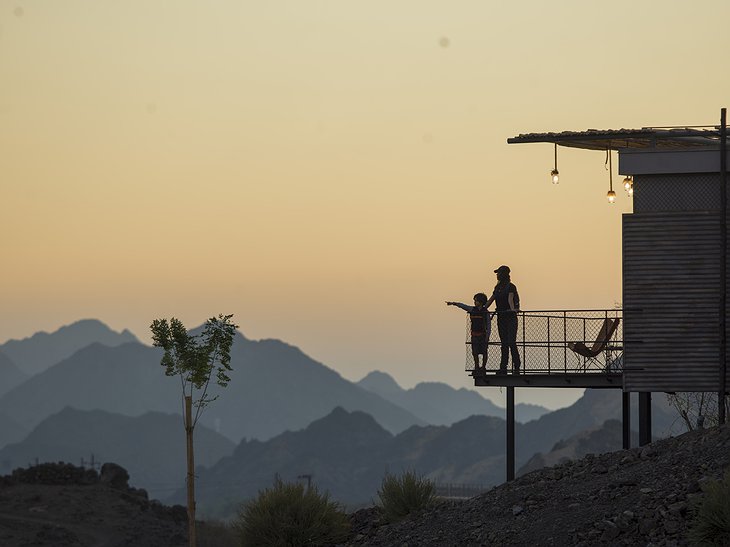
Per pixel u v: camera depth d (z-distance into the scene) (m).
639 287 35.47
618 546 24.52
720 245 35.00
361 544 30.75
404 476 32.91
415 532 29.47
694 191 35.66
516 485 30.44
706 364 34.91
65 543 77.44
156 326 36.72
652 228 35.53
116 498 95.06
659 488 26.25
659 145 38.19
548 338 36.66
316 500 32.50
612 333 36.12
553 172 38.09
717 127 35.47
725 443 27.39
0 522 80.94
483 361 36.84
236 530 32.38
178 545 83.38
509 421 36.53
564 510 27.06
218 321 37.09
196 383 36.78
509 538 26.52
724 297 34.59
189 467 36.16
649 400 35.75
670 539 23.95
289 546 31.52
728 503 22.98
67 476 98.94
